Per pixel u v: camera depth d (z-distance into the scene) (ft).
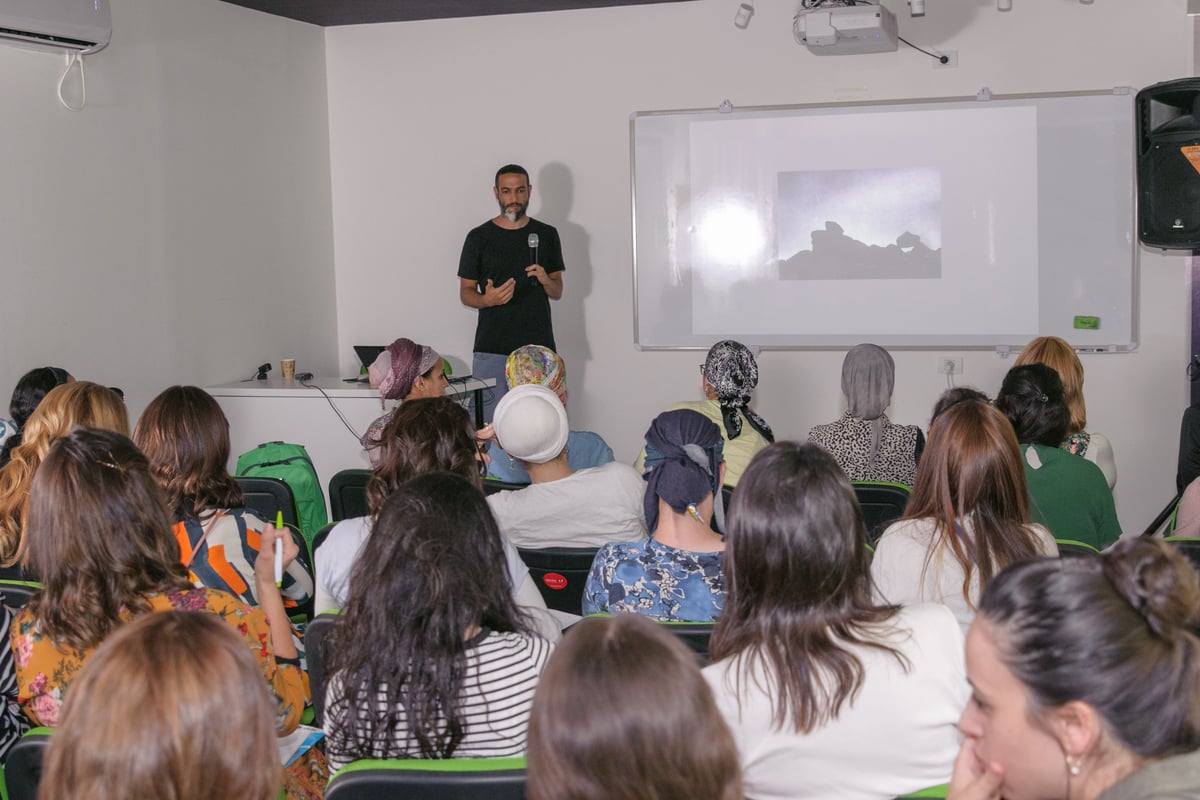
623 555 7.06
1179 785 3.38
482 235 20.34
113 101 16.76
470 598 5.48
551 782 3.09
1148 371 19.44
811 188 20.38
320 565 7.94
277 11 20.34
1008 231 19.72
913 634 5.04
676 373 21.36
